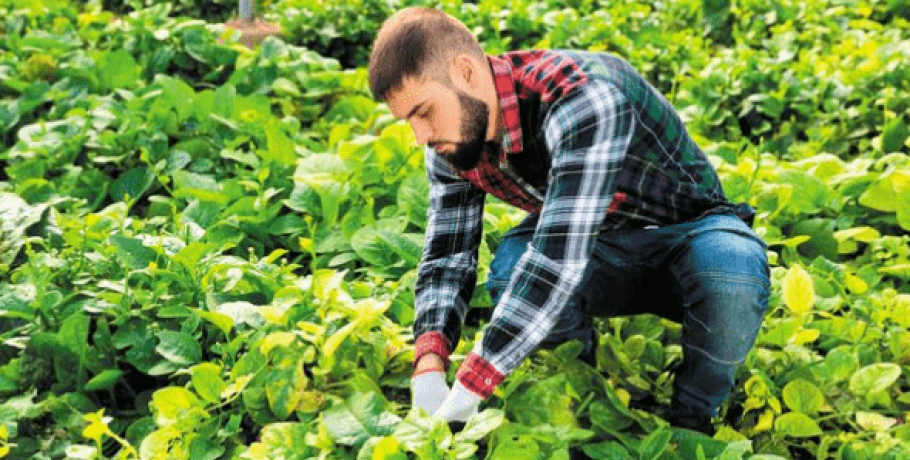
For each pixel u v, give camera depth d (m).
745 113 5.40
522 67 2.42
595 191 2.29
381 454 2.41
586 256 2.31
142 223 3.78
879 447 2.77
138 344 3.09
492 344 2.37
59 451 2.89
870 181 4.11
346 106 5.25
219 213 3.87
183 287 3.27
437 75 2.29
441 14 2.34
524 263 2.35
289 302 3.04
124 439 2.92
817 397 2.91
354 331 2.99
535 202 2.69
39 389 3.06
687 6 7.32
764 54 5.79
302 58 5.51
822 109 5.45
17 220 3.62
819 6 7.07
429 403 2.60
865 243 4.07
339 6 6.70
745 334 2.58
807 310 3.05
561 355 2.92
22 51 5.53
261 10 7.90
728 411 3.04
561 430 2.66
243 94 5.39
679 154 2.60
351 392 2.91
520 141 2.42
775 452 2.90
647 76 6.33
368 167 4.14
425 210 3.85
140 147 4.41
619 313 2.92
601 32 6.55
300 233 3.90
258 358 2.87
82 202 4.02
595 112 2.30
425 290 2.77
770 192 4.02
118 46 5.83
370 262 3.55
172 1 8.02
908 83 5.28
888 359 3.28
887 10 7.23
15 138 4.95
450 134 2.36
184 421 2.74
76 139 4.43
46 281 3.27
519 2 6.88
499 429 2.67
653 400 3.11
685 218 2.71
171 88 4.67
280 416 2.80
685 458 2.67
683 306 2.67
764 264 2.61
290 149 4.31
